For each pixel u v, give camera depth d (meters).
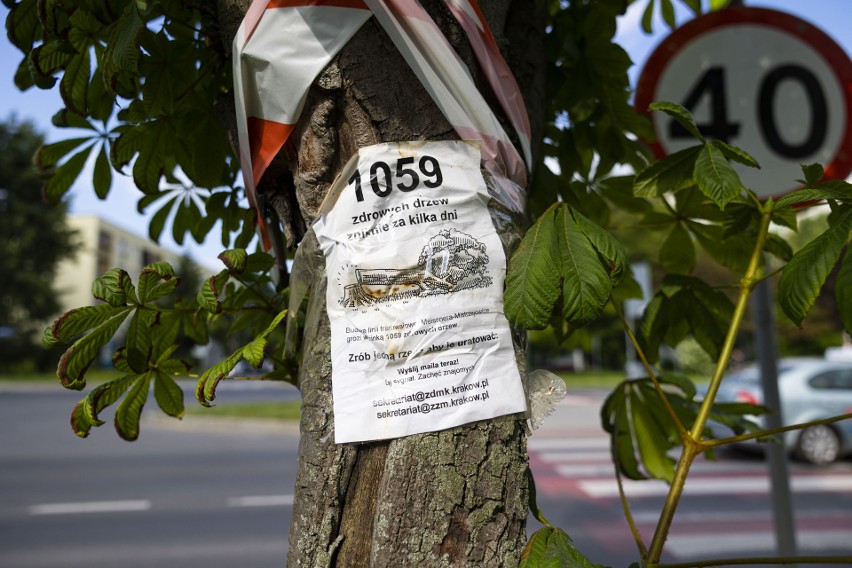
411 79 1.03
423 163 1.01
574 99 1.60
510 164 1.09
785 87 2.16
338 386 0.97
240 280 1.28
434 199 1.00
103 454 9.13
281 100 1.03
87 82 1.28
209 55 1.38
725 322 1.63
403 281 0.98
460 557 0.91
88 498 6.64
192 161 1.43
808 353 29.72
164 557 4.89
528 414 0.99
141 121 1.37
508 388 0.97
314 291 1.03
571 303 0.95
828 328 28.23
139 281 1.11
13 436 11.01
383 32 1.02
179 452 9.24
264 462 8.47
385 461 0.95
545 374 1.05
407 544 0.92
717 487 6.95
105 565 4.73
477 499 0.93
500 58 1.15
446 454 0.94
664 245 1.77
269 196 1.15
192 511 6.13
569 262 0.97
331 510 0.95
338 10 1.02
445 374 0.96
